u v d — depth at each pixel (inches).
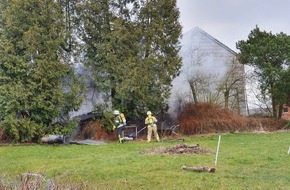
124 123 774.5
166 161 445.7
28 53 778.8
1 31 795.4
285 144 598.2
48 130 794.8
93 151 593.6
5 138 775.1
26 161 495.2
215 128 913.5
